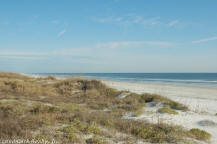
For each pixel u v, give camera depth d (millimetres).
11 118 6789
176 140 5672
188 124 7578
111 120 7355
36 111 8430
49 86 18453
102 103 11945
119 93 15586
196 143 5602
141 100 12438
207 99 14250
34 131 5820
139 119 7875
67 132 5789
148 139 5652
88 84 18016
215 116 8953
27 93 14523
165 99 12086
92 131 6016
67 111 8797
